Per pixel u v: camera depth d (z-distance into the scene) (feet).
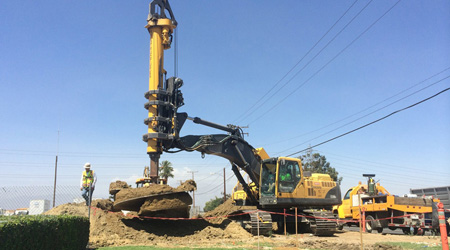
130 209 54.44
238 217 63.82
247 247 42.27
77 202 57.41
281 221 65.26
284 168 61.52
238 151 61.93
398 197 65.46
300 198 61.93
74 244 33.32
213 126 60.49
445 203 80.64
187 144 56.39
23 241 22.45
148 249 38.34
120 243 44.68
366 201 73.61
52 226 27.45
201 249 38.91
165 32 55.98
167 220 56.34
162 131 53.11
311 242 47.85
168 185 50.65
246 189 65.10
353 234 66.80
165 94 54.03
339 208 84.58
